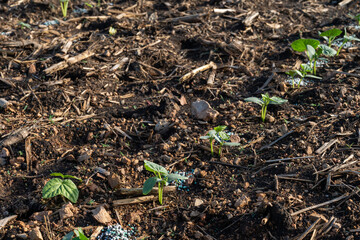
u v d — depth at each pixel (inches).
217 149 47.3
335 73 54.9
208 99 53.2
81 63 56.7
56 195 44.2
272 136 48.4
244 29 63.3
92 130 49.7
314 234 41.2
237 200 43.3
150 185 42.1
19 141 48.0
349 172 44.3
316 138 47.6
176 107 52.1
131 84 55.2
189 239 41.9
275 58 58.6
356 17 62.3
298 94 52.6
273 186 44.2
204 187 44.8
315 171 44.8
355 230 41.2
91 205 43.7
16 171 46.3
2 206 43.8
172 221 42.9
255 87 54.3
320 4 70.2
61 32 62.7
